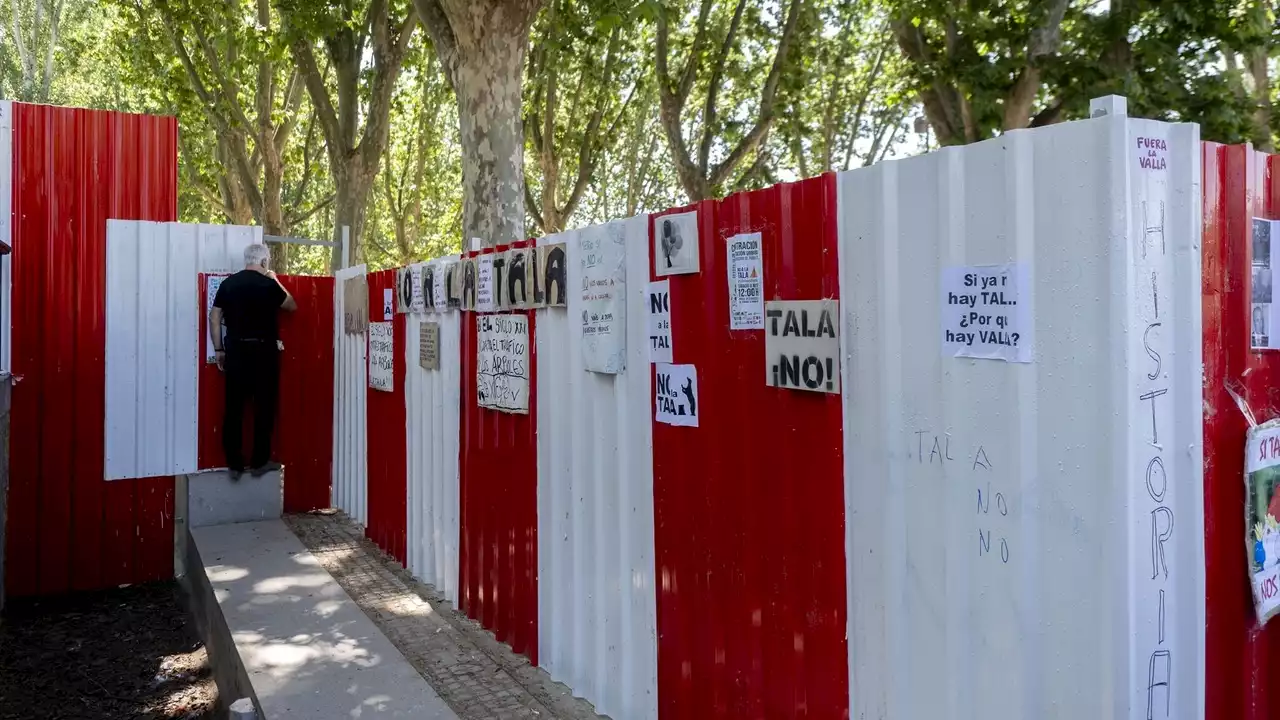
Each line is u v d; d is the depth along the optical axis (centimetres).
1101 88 1002
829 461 309
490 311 547
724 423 360
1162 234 226
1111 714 221
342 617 572
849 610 303
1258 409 251
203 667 625
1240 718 249
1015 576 244
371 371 780
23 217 767
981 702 256
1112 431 220
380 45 1565
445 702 453
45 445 780
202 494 827
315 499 912
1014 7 1119
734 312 352
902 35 1305
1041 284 237
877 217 286
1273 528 252
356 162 1619
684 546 388
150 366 817
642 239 408
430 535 660
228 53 1866
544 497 497
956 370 261
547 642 499
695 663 383
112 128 800
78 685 592
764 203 334
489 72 997
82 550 799
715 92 1947
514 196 1016
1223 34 998
